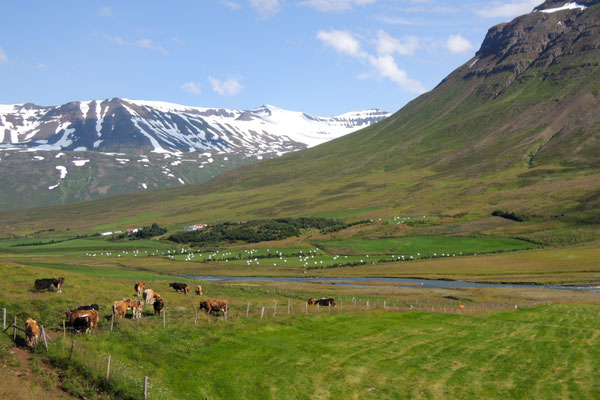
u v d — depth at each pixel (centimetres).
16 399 2525
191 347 3869
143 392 2977
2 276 5928
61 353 3203
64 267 13362
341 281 13225
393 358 4088
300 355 3984
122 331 3878
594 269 12912
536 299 9031
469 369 3909
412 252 17862
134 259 19925
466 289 10900
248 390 3309
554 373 3834
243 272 16125
